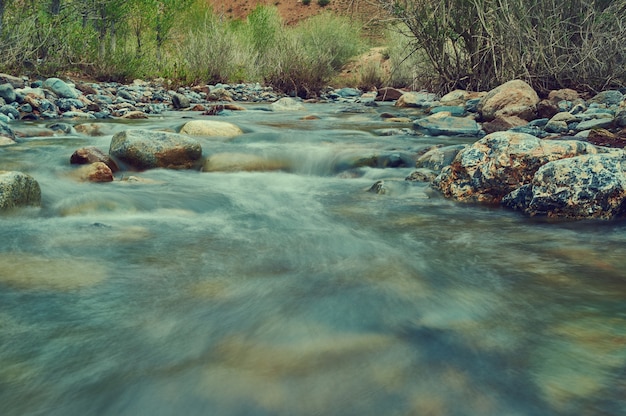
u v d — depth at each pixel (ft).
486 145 13.89
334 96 47.75
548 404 5.04
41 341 6.21
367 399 5.14
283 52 50.37
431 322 6.73
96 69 41.98
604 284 8.07
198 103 38.78
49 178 15.19
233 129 23.18
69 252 9.34
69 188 14.14
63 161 16.69
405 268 8.73
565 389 5.27
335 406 5.04
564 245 10.06
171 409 5.01
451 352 5.98
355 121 29.07
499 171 13.29
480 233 10.89
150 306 7.17
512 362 5.76
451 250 9.75
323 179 16.92
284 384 5.37
